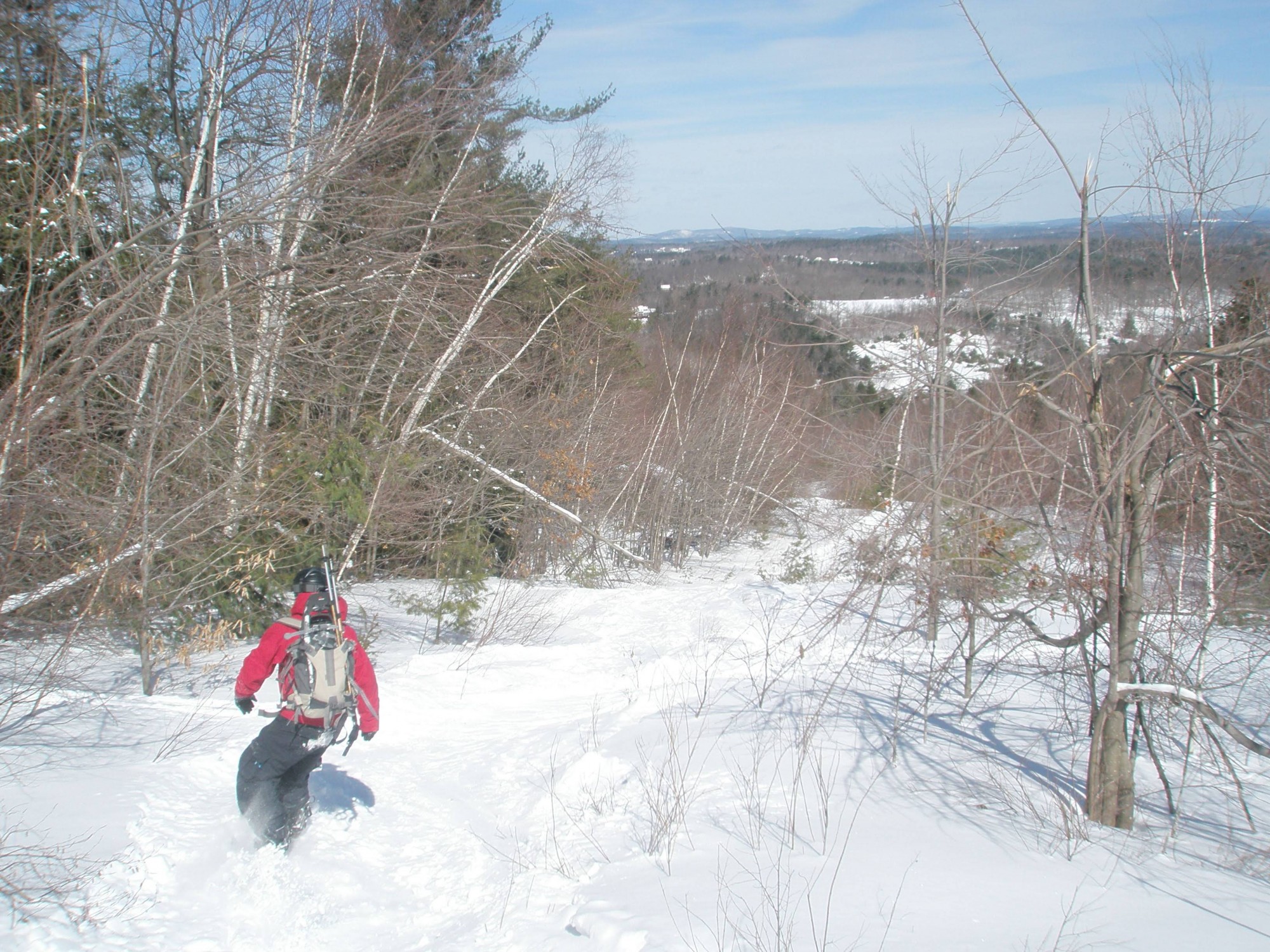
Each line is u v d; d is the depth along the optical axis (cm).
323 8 1419
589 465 2019
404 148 1473
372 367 1389
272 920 414
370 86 1441
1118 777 530
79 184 1119
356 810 573
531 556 1991
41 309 1005
